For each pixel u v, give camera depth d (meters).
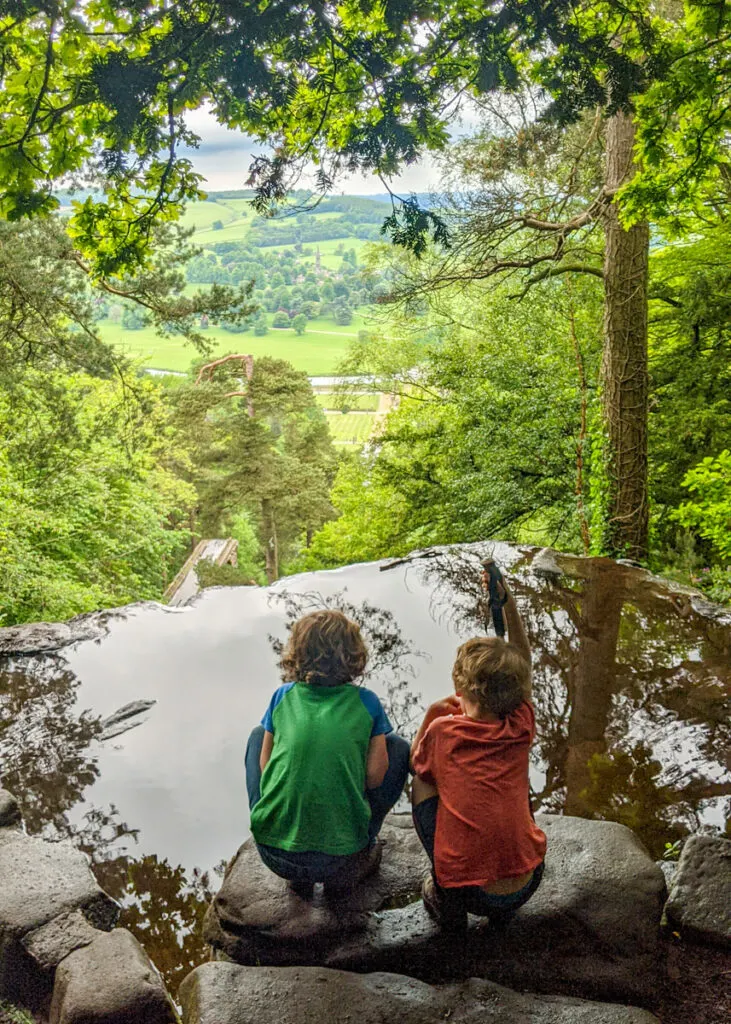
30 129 3.13
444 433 15.53
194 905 3.49
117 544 22.05
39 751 4.59
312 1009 2.51
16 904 2.98
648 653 5.54
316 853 2.75
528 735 2.74
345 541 21.86
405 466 16.02
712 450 11.44
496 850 2.66
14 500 15.08
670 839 3.85
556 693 5.08
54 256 11.40
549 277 11.40
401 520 16.67
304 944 2.87
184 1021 2.54
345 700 2.84
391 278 11.34
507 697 2.69
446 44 3.27
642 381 9.84
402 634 5.98
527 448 12.87
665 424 11.97
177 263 12.95
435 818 2.79
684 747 4.52
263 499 28.09
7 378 11.96
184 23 2.94
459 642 5.84
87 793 4.22
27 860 3.27
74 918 2.94
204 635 6.00
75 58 3.20
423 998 2.58
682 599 6.35
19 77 3.24
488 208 10.23
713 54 4.45
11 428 14.06
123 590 21.08
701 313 11.20
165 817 4.05
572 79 3.49
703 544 10.21
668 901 3.09
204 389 26.53
